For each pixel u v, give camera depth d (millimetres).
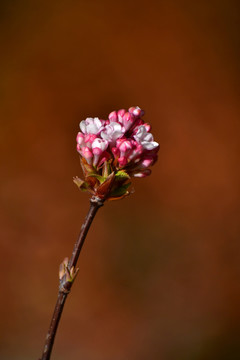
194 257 1441
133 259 1411
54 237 1424
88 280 1371
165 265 1417
